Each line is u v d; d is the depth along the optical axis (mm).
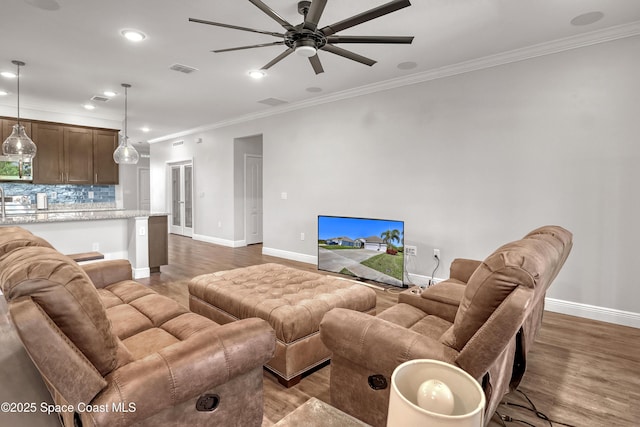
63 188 5953
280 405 1973
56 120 5684
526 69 3480
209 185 7621
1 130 5188
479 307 1312
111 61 3744
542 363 2457
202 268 5207
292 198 5809
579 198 3260
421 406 759
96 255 3977
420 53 3549
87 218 4301
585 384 2195
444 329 2053
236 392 1543
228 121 6895
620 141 3057
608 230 3139
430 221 4199
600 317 3189
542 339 2832
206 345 1398
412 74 4188
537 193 3471
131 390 1181
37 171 5449
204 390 1367
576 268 3299
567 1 2576
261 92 4953
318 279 2914
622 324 3096
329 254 4508
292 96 5168
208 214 7715
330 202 5250
